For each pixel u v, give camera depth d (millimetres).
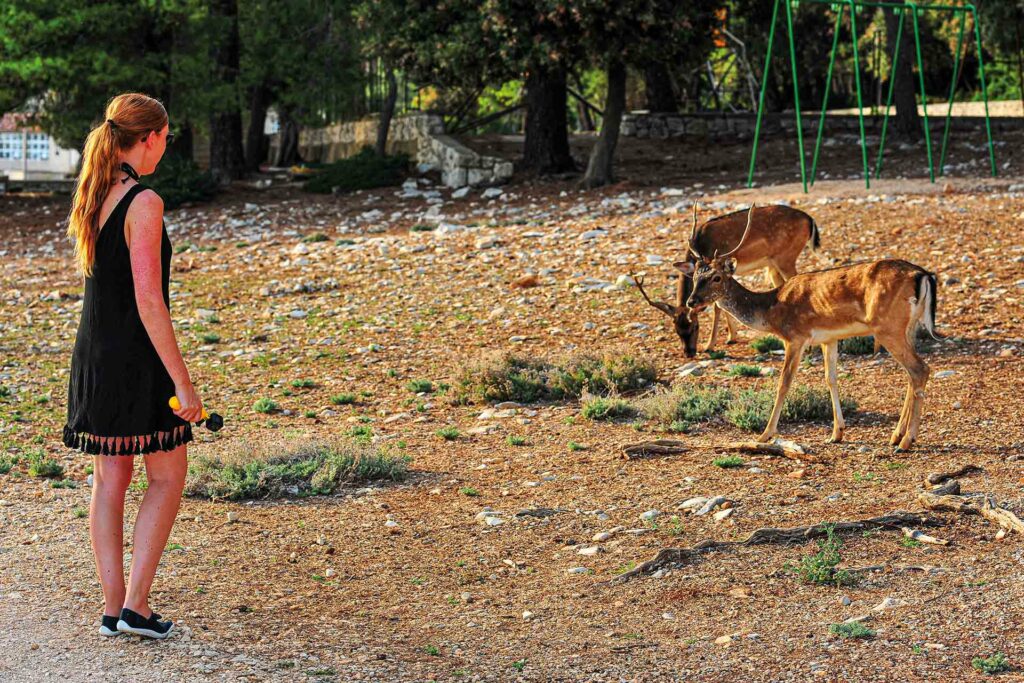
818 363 18938
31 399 19141
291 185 50656
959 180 35906
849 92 87250
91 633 8562
